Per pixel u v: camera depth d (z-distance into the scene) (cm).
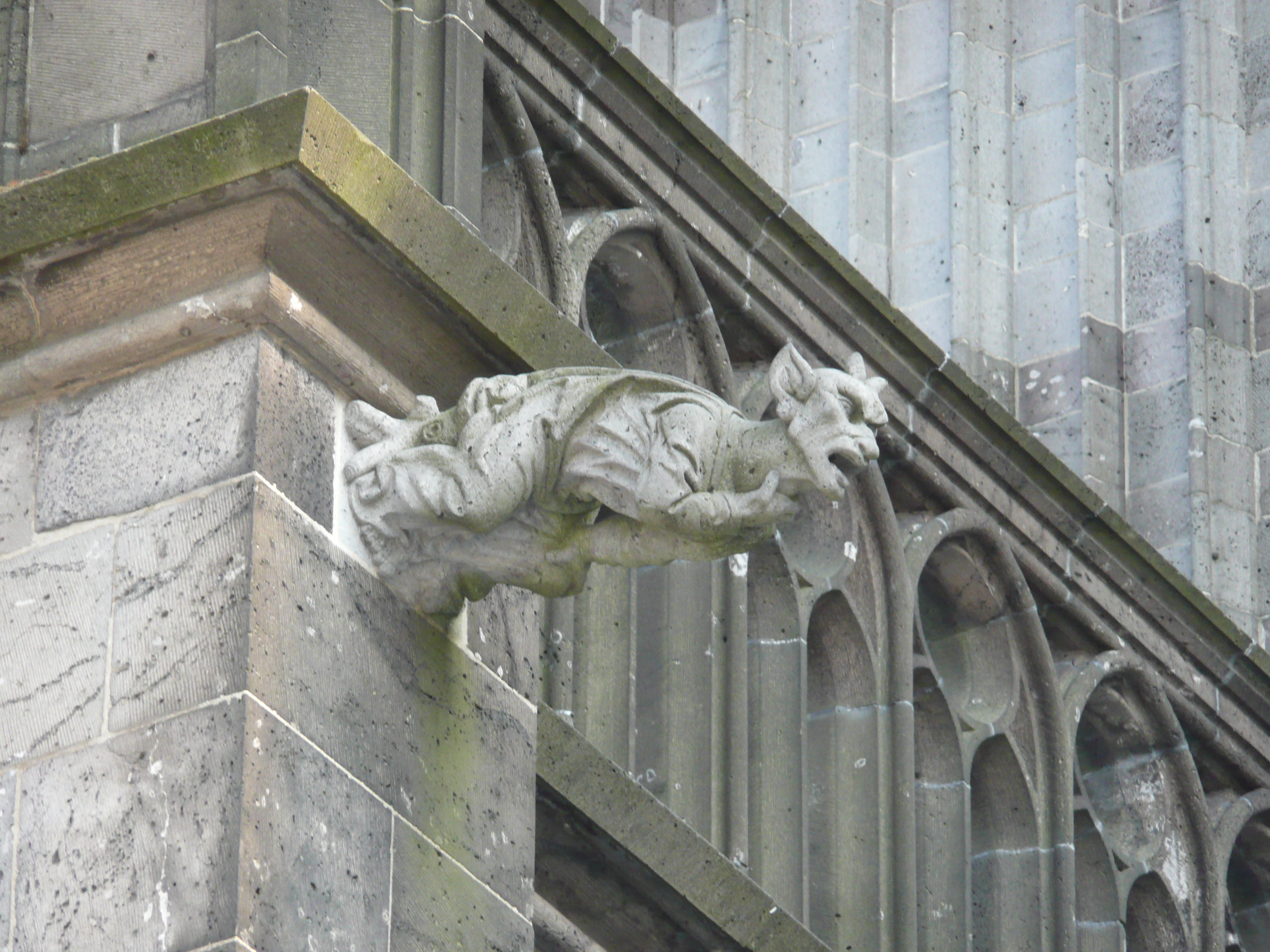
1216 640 3180
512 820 1916
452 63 2153
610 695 2447
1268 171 3831
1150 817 3067
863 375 1761
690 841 2241
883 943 2609
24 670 1773
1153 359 3722
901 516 2902
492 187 2411
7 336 1841
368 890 1744
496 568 1844
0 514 1831
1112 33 3903
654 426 1780
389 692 1827
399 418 1872
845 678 2717
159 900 1655
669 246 2598
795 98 3866
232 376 1798
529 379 1836
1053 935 2836
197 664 1719
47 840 1708
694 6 3897
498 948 1847
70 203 1800
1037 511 3011
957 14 3866
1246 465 3684
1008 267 3784
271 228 1784
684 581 2522
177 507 1775
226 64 1911
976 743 2825
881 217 3791
